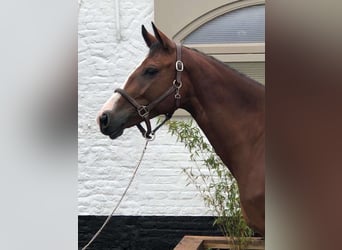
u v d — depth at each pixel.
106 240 5.48
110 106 3.74
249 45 5.16
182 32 5.22
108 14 5.40
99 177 5.46
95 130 5.44
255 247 4.66
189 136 4.79
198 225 5.38
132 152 5.43
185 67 3.73
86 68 5.42
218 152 3.82
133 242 5.45
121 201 5.46
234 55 5.17
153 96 3.73
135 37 5.39
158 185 5.41
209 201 4.96
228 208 4.77
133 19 5.39
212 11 5.19
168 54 3.74
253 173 3.68
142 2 5.38
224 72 3.76
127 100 3.74
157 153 5.40
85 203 5.48
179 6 5.23
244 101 3.74
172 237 5.41
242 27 5.19
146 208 5.44
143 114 3.75
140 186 5.43
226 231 4.84
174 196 5.40
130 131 5.43
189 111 3.83
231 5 5.18
